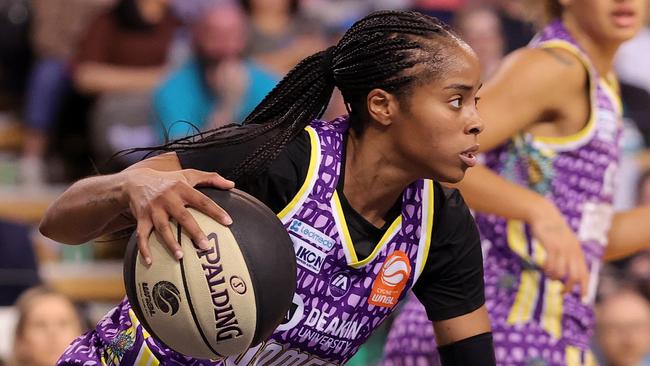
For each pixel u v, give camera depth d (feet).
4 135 36.22
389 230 13.08
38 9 35.88
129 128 33.35
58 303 23.11
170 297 11.69
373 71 12.39
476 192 16.89
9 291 26.58
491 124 17.03
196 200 11.66
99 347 14.02
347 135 12.94
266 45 33.81
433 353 17.80
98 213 12.14
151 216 11.60
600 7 17.62
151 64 34.63
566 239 16.63
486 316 14.35
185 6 36.83
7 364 24.12
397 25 12.39
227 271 11.62
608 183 17.92
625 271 26.96
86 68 34.40
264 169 12.55
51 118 34.86
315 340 13.34
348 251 12.90
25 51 36.45
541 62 17.40
